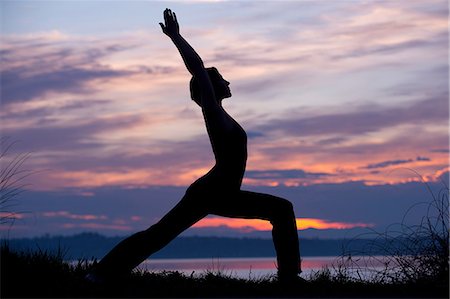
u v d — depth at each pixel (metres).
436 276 9.41
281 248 9.30
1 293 8.92
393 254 9.77
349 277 9.60
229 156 9.16
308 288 9.29
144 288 9.27
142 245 9.21
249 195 9.27
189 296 9.01
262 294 9.15
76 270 9.74
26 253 9.91
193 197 9.20
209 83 9.20
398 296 9.02
